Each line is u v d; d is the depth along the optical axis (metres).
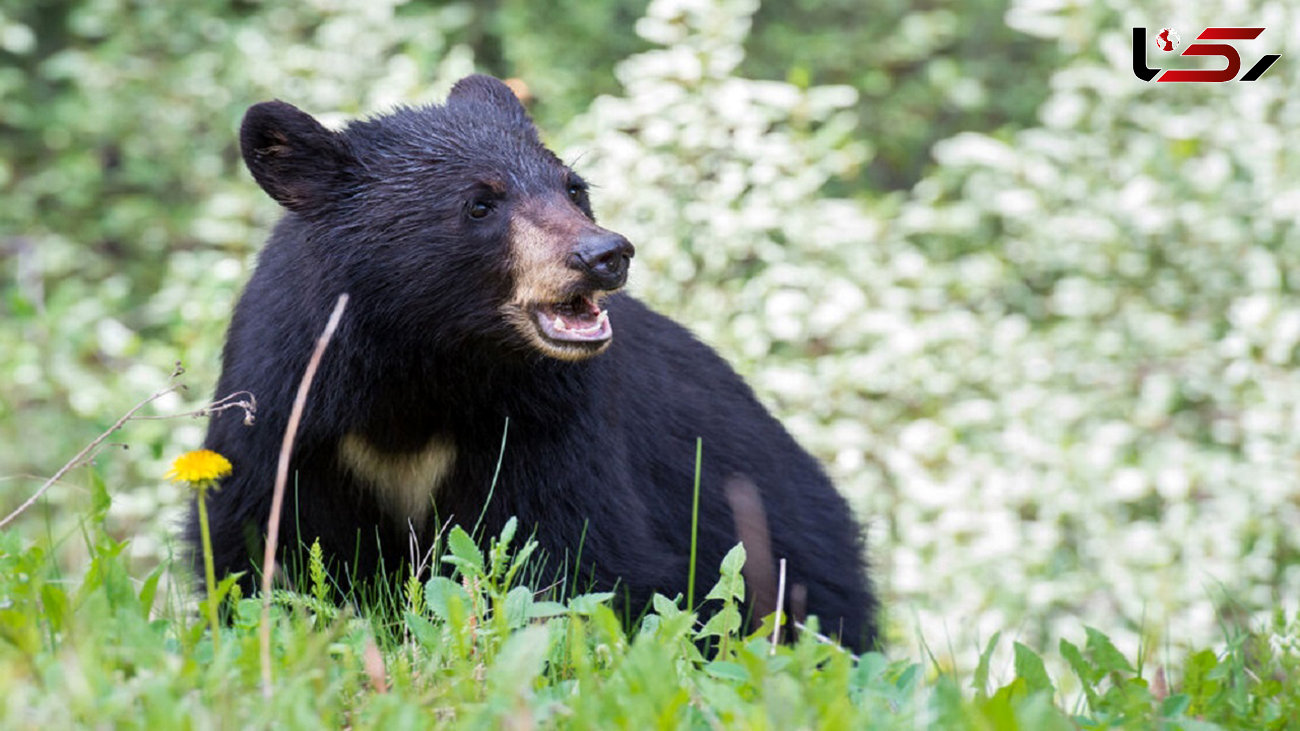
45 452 13.59
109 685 4.14
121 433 12.52
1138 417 14.37
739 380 8.30
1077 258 14.68
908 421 13.89
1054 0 15.14
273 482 6.52
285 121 6.55
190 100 16.61
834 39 19.02
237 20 16.95
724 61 13.34
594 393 6.70
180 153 16.67
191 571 6.80
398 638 6.07
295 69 15.55
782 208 13.48
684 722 4.24
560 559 6.61
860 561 8.66
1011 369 14.16
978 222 15.95
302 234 6.68
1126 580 13.09
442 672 4.81
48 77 18.66
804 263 13.77
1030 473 13.54
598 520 6.68
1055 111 14.82
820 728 3.99
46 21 19.78
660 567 6.89
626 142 13.19
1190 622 12.41
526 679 4.24
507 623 4.98
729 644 5.09
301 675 4.27
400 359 6.59
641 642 4.28
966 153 14.84
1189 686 5.26
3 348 13.84
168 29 16.83
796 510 8.19
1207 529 13.41
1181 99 14.87
